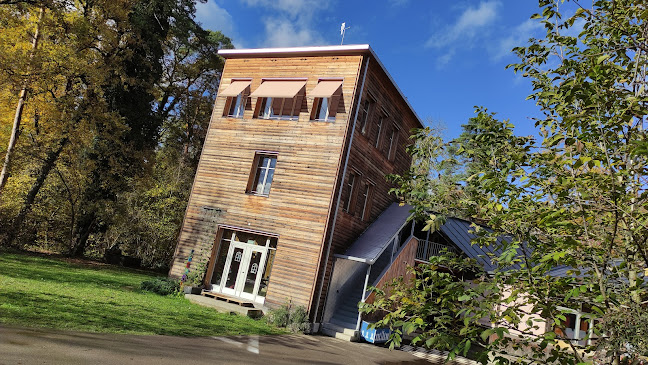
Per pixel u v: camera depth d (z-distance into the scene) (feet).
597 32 12.94
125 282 59.00
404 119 75.05
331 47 58.90
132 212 91.15
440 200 13.70
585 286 9.39
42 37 73.51
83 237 86.79
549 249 11.41
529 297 11.21
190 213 62.23
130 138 88.43
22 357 19.58
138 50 90.79
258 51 63.77
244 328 42.78
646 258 10.35
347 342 49.32
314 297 51.88
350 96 56.80
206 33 114.32
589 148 11.34
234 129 63.31
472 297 10.21
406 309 11.98
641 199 10.55
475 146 14.01
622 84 12.28
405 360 44.68
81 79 79.56
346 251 57.52
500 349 10.94
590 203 11.34
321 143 56.59
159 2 91.15
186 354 26.81
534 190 12.13
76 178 82.58
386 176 15.38
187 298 53.98
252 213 58.08
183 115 122.42
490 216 12.66
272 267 54.44
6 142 77.15
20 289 38.06
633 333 9.35
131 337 28.48
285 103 61.21
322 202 54.08
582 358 10.50
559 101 12.28
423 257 70.18
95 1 81.10
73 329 27.45
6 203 78.95
